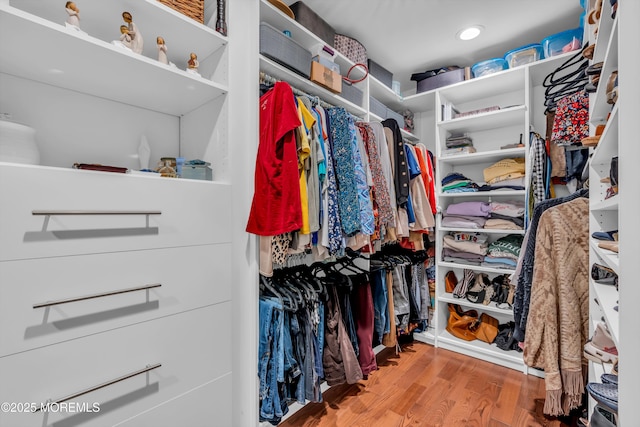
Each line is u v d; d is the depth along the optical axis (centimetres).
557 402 115
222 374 122
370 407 156
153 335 102
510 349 207
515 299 145
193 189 113
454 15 180
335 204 142
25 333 77
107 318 91
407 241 219
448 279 249
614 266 60
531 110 209
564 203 124
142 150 131
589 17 101
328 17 182
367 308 175
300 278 162
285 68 142
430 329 243
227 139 126
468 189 227
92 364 88
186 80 113
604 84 88
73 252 85
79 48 90
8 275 75
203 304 116
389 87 233
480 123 229
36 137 108
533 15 179
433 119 278
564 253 118
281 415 129
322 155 135
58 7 103
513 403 159
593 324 106
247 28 131
